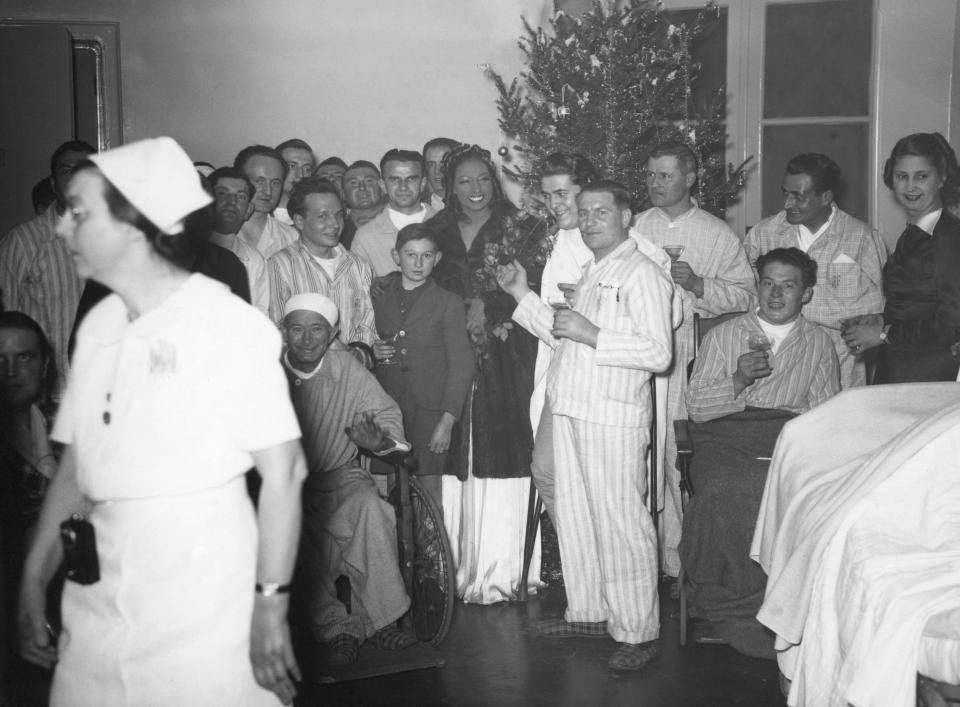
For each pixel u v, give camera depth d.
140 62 6.49
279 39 6.46
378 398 4.27
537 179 5.18
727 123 6.34
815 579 3.03
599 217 3.98
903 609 2.59
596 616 4.31
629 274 3.95
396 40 6.45
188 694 1.96
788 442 3.67
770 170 6.34
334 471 4.23
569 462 4.19
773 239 5.34
